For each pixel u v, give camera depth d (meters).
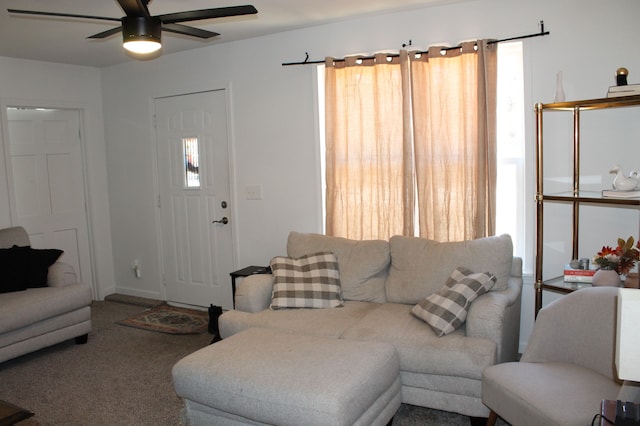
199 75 4.54
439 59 3.38
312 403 1.99
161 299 5.09
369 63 3.62
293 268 3.36
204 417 2.42
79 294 3.84
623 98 2.60
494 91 3.23
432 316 2.68
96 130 5.22
